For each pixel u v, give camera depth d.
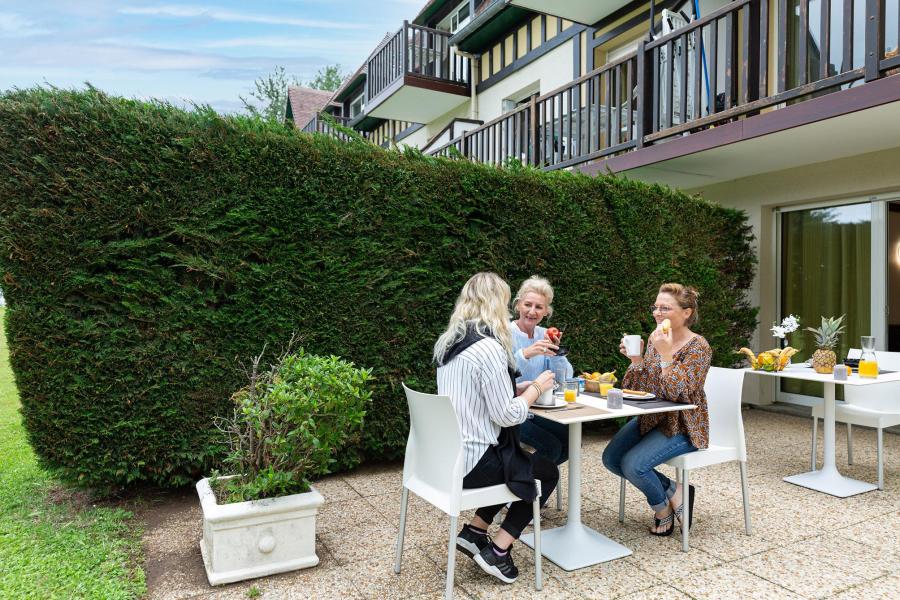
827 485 3.77
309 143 3.76
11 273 3.01
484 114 11.41
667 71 5.54
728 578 2.55
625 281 5.16
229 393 3.53
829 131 4.66
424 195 4.14
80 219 3.13
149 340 3.34
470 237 4.34
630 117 6.01
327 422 2.78
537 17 9.95
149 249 3.33
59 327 3.12
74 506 3.41
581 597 2.39
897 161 5.29
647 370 3.20
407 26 11.20
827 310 6.27
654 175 6.50
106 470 3.25
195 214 3.41
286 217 3.66
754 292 6.66
